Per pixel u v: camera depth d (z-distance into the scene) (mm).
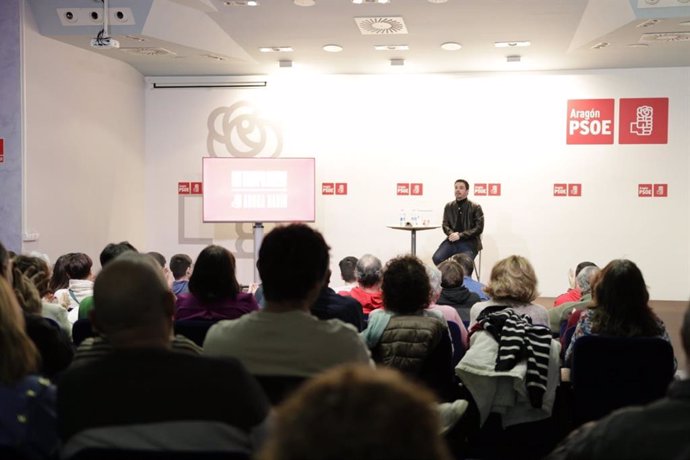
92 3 6930
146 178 9789
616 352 2766
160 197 9789
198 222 9781
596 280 3006
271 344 1772
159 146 9766
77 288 4254
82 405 1327
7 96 7008
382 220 9500
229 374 1354
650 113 8984
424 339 2709
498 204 9289
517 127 9234
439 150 9375
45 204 7453
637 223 9062
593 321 2928
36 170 7281
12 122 7023
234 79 9625
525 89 9203
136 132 9453
